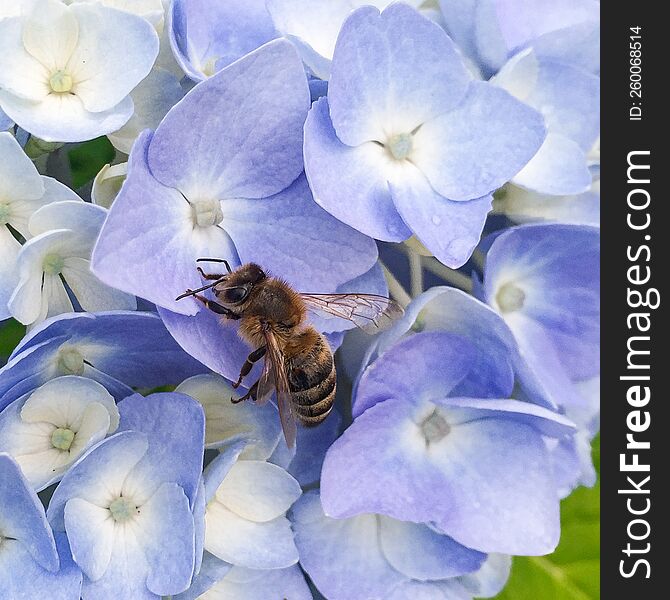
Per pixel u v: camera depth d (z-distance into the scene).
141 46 0.14
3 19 0.14
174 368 0.15
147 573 0.14
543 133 0.15
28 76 0.14
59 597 0.14
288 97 0.14
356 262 0.15
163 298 0.14
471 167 0.15
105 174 0.14
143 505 0.14
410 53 0.15
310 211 0.15
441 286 0.14
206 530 0.15
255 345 0.15
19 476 0.13
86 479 0.14
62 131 0.14
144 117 0.15
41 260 0.14
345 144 0.15
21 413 0.14
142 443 0.14
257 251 0.15
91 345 0.14
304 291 0.15
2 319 0.14
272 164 0.14
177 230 0.14
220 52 0.16
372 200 0.15
